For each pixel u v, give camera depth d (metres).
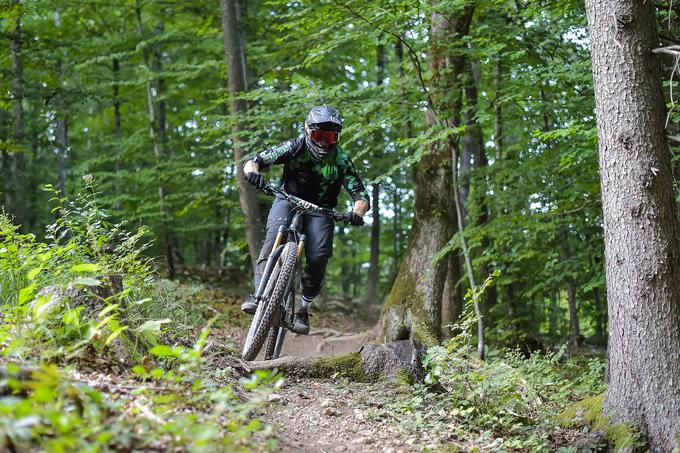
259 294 5.27
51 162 19.77
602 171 5.09
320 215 5.55
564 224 9.73
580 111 8.20
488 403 5.18
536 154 9.61
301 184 5.63
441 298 9.02
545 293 11.00
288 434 4.15
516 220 8.90
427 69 9.19
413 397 5.18
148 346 4.59
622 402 4.95
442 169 9.18
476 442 4.55
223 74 14.16
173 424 3.08
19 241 5.09
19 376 3.09
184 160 14.04
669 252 4.84
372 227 19.59
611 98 4.95
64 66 15.20
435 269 9.01
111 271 4.86
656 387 4.80
